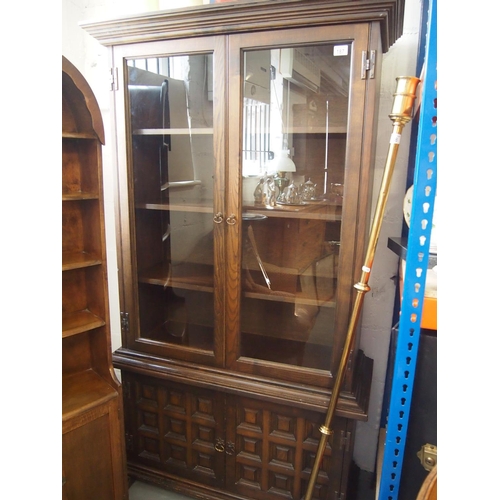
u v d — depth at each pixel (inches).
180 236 51.8
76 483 44.7
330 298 45.8
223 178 46.1
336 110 41.5
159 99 49.0
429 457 38.7
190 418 54.6
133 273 53.6
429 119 34.5
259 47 41.9
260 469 52.7
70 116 43.4
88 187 44.9
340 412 45.0
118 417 47.8
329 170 43.4
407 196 49.7
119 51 47.6
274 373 48.6
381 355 59.9
